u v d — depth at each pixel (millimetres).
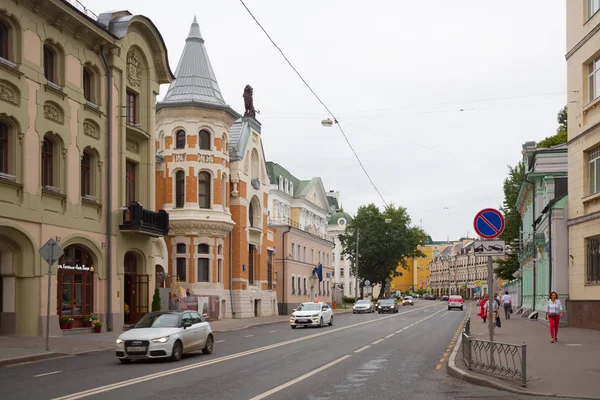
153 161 34062
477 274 155125
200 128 45188
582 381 12703
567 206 32812
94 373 15148
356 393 11859
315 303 39031
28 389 12453
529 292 50312
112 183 30359
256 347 22391
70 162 27312
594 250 28797
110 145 30281
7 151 24047
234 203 49469
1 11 23281
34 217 24812
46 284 25484
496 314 32844
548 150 44312
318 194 84125
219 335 30781
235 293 48812
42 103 25531
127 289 33125
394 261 93250
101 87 29891
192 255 44375
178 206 44812
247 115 53312
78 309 28094
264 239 55312
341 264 118625
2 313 24938
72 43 27719
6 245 24750
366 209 93812
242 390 12156
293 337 27891
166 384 13008
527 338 24406
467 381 13547
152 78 34219
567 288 32688
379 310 65688
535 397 11281
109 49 30406
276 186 71000
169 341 17484
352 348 21891
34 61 25109
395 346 22797
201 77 46656
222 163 45969
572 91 30812
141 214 31062
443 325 38406
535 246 42469
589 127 28766
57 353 19953
